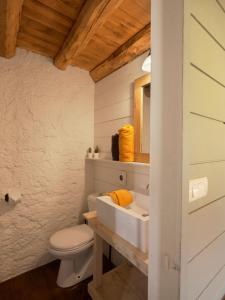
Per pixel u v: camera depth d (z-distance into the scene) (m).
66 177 2.14
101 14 1.25
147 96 1.61
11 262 1.79
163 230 0.73
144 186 1.58
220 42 0.90
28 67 1.87
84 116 2.28
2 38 1.45
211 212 0.90
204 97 0.80
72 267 1.71
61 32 1.61
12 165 1.79
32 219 1.91
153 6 0.74
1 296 1.57
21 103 1.83
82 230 1.84
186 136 0.68
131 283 1.46
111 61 1.92
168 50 0.70
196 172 0.77
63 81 2.10
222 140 0.98
